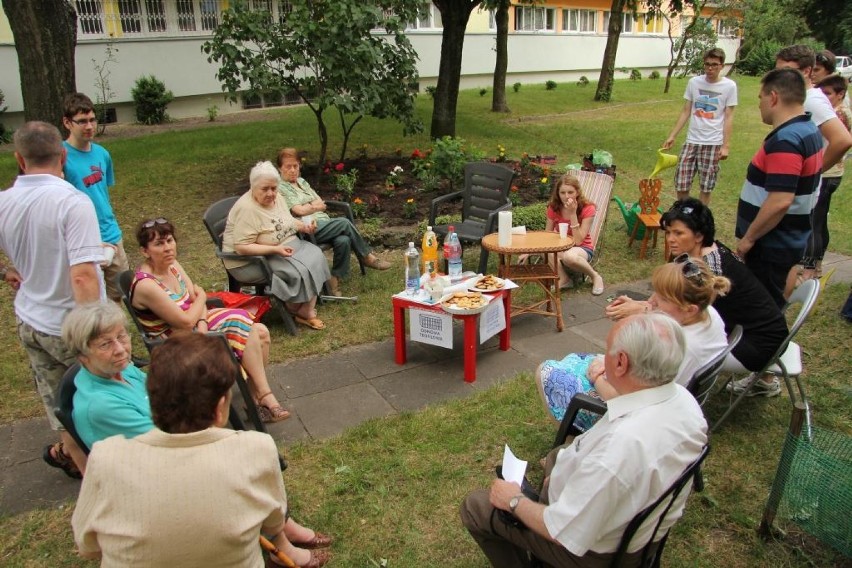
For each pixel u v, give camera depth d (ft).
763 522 8.58
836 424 11.19
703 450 5.99
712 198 26.94
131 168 31.27
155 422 5.42
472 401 12.05
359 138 38.70
